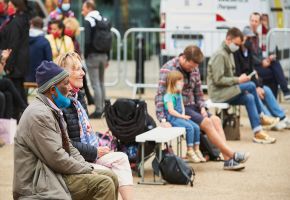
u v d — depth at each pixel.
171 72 16.17
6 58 18.16
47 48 21.36
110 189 10.51
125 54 27.27
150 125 15.70
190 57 16.41
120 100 15.11
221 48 19.42
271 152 18.17
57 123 10.49
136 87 26.95
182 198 13.56
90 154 11.69
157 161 14.73
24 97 20.66
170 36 27.67
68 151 10.72
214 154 16.84
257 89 20.75
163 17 28.56
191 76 16.66
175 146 18.31
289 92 22.61
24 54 20.30
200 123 16.23
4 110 18.75
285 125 21.38
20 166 10.38
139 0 51.81
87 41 22.58
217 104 19.16
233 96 19.23
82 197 10.55
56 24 21.69
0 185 14.38
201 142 16.81
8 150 17.55
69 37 22.03
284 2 29.39
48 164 10.38
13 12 20.30
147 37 30.56
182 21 28.47
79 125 11.86
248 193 14.03
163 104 16.31
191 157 16.52
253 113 19.36
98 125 21.53
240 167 15.88
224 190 14.23
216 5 28.20
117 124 15.04
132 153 15.30
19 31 20.12
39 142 10.28
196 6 28.30
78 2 49.69
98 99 22.81
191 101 16.72
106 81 31.70
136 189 14.18
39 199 10.23
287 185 14.73
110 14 52.09
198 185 14.60
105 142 14.86
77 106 11.86
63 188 10.38
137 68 27.61
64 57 11.95
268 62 22.58
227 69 19.36
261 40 27.27
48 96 10.54
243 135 20.58
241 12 28.06
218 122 16.41
